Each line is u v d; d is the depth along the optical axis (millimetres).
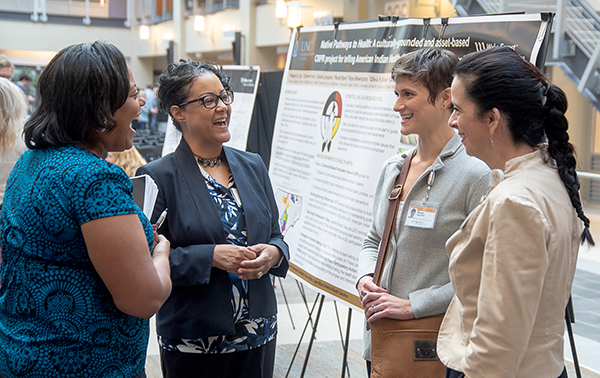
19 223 1155
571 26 5492
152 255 1333
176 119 1841
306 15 11109
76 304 1139
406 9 9008
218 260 1671
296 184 2600
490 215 1088
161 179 1773
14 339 1147
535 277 1027
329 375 2998
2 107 2504
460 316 1219
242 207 1827
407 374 1566
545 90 1133
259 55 12930
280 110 2830
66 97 1150
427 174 1663
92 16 18219
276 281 4809
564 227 1089
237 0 13266
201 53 15812
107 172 1130
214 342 1745
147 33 17656
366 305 1679
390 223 1727
